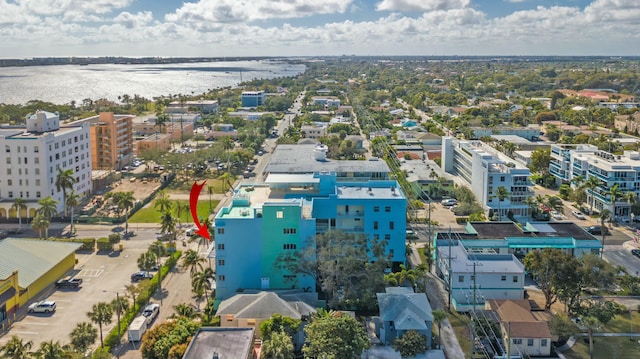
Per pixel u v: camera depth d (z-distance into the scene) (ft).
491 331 329.52
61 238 516.73
